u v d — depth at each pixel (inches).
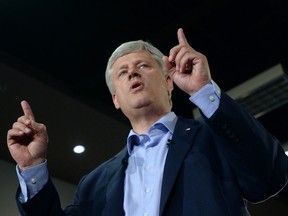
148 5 139.6
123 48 65.9
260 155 48.0
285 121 191.2
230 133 48.0
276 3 141.6
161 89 62.1
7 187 185.9
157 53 66.3
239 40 155.8
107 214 51.5
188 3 140.6
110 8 137.6
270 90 146.8
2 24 135.4
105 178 57.7
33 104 155.1
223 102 48.5
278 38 154.9
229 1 139.4
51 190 55.3
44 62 149.0
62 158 190.5
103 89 163.2
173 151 52.3
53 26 139.6
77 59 151.6
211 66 163.3
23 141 57.1
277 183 49.7
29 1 130.3
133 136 58.6
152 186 51.6
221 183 49.9
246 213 49.2
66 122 167.3
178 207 47.6
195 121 58.1
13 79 143.3
